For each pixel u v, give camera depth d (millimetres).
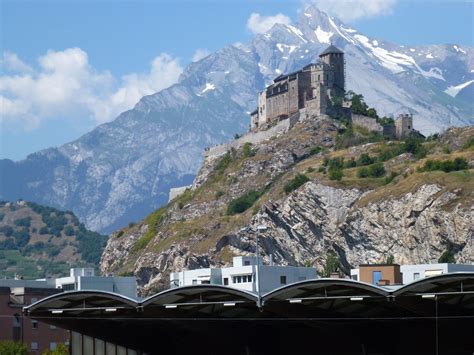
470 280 99750
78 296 113375
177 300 111938
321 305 111312
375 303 109500
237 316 116438
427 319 113812
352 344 119688
